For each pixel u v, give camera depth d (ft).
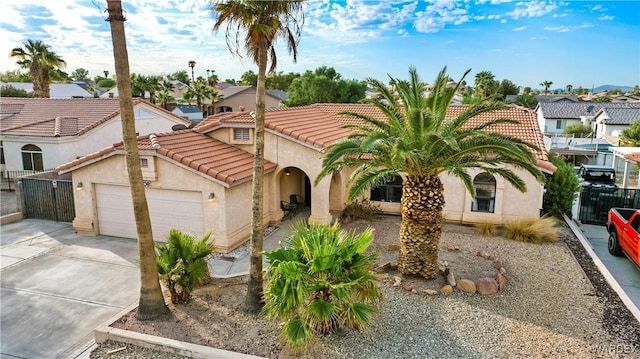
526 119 68.49
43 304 36.29
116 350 29.30
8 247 49.90
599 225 62.28
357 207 61.93
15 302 36.58
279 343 28.96
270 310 27.40
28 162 82.33
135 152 30.25
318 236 28.84
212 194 47.88
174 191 50.26
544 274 41.19
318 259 26.71
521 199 56.95
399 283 37.76
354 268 28.35
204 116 231.71
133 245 50.78
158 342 29.09
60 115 91.71
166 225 51.42
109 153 51.24
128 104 29.35
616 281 40.27
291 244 30.94
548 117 195.00
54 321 33.63
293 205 63.82
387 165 38.75
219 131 60.13
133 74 196.34
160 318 32.58
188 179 48.83
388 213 63.98
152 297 32.53
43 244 51.06
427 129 34.68
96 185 53.78
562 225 60.13
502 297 35.86
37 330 32.35
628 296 37.88
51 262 45.39
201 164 48.29
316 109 84.58
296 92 181.98
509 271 41.75
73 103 96.58
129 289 39.22
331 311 26.09
